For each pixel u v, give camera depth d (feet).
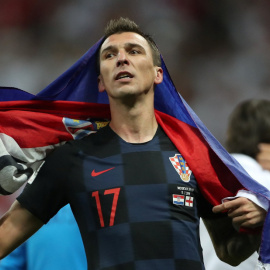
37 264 35.63
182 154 28.53
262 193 27.73
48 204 27.86
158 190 26.86
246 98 111.45
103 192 26.76
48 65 108.88
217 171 29.01
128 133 28.76
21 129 29.86
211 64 113.09
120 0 113.91
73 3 113.70
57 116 30.30
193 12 115.75
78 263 35.60
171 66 111.75
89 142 28.68
